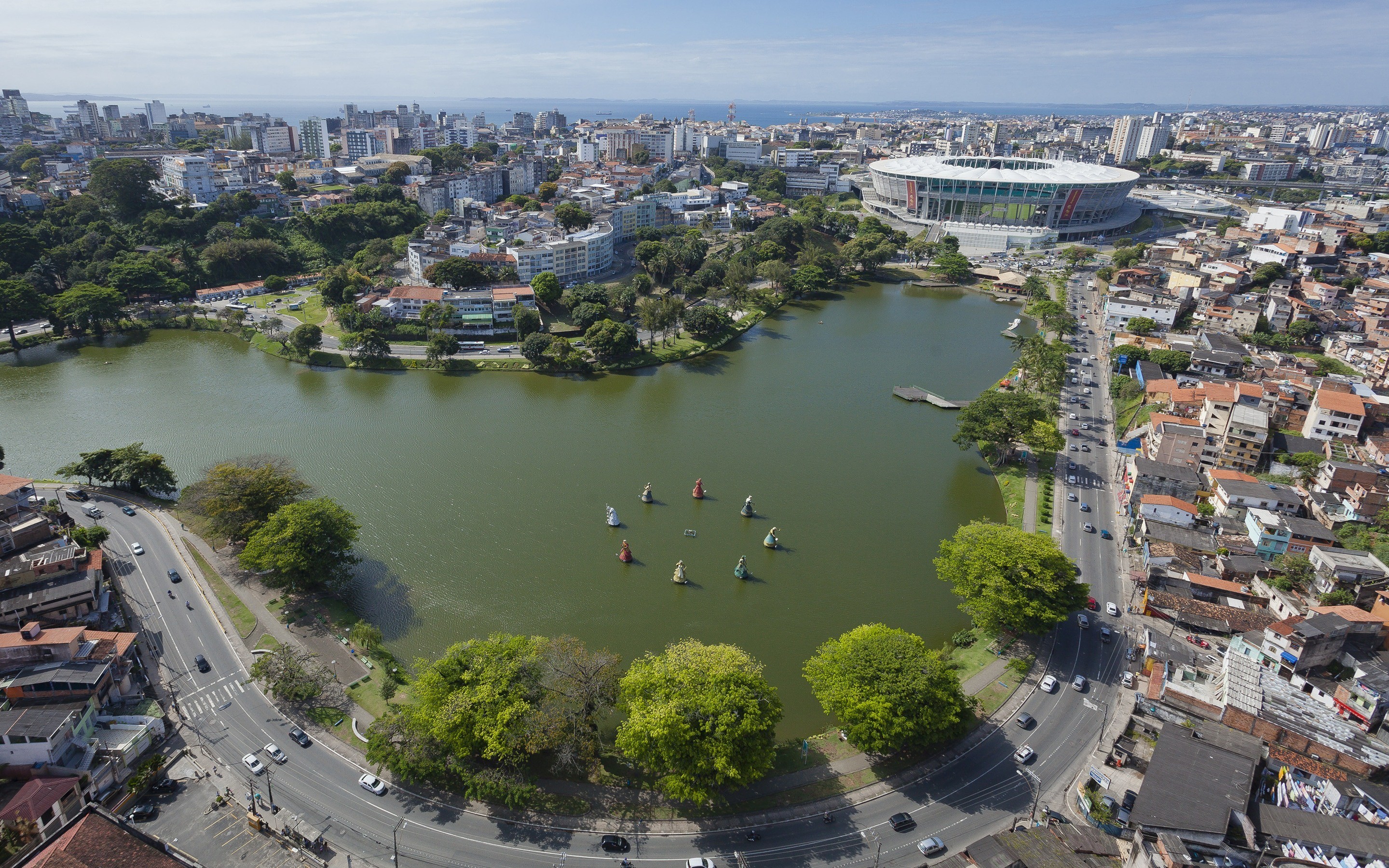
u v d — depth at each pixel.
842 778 126.12
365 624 160.38
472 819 117.06
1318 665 144.50
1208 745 124.56
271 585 163.25
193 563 175.25
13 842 104.50
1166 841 107.44
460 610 167.12
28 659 132.00
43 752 118.00
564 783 123.94
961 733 129.75
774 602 174.25
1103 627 161.88
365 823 115.38
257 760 123.12
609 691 131.62
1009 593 151.88
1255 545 183.00
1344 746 124.25
